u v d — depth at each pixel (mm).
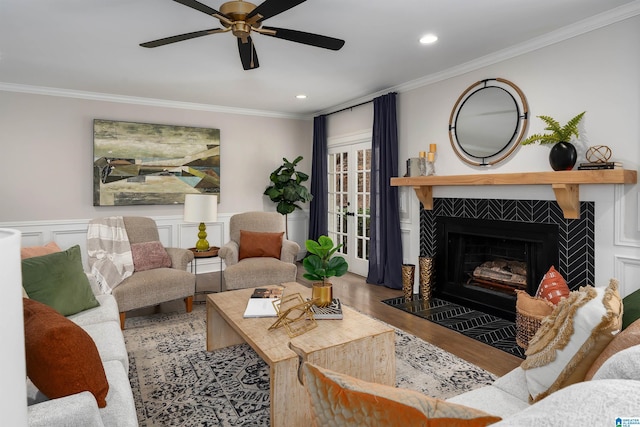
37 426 994
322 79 4145
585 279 2834
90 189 4680
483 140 3520
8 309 405
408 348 2746
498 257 3742
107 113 4746
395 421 606
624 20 2602
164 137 5020
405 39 3080
